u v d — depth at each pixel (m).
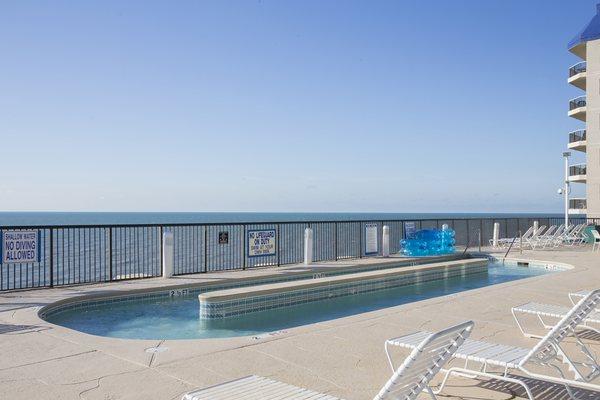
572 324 4.70
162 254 12.27
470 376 4.59
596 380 4.89
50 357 5.60
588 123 34.84
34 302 8.90
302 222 15.05
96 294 9.86
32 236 10.50
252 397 3.36
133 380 4.84
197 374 5.04
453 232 19.31
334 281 11.65
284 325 9.11
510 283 11.60
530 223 26.64
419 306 8.85
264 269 13.71
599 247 20.81
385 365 5.41
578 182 37.81
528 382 4.83
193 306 10.27
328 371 5.20
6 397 4.39
